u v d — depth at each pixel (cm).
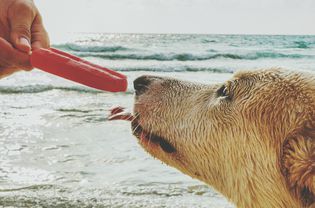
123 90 52
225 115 85
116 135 292
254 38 1655
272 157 78
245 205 82
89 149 262
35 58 51
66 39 1185
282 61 840
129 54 851
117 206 182
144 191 198
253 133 81
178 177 214
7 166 233
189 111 90
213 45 1273
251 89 84
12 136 292
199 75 636
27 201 187
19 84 518
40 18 58
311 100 77
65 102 417
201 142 87
